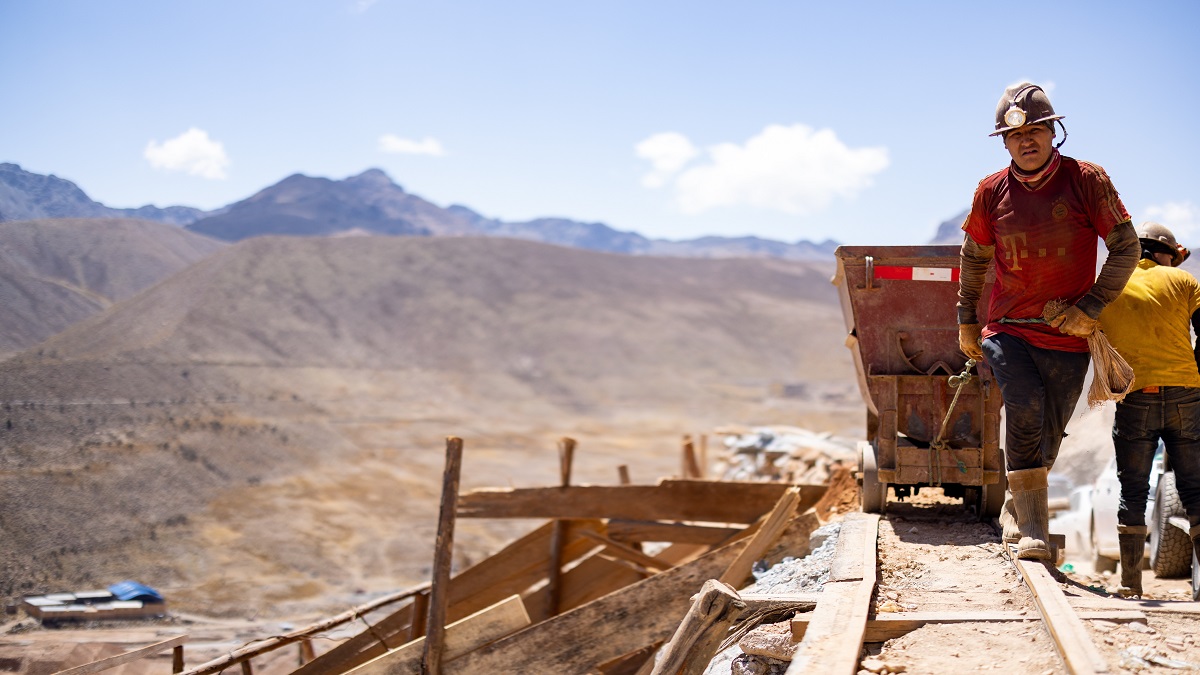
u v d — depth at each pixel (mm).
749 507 10328
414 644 7840
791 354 127625
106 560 28391
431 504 45312
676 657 4164
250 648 8586
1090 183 5047
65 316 72562
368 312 115188
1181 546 7527
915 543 6574
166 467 44156
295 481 47844
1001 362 5402
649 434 77625
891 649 4195
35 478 37250
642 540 10484
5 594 23328
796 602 4805
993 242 5582
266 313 103312
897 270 7508
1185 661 3684
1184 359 5398
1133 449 5582
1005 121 5094
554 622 7961
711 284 162125
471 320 118688
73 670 8141
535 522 39531
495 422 80438
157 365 72188
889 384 7496
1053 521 10844
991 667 3846
